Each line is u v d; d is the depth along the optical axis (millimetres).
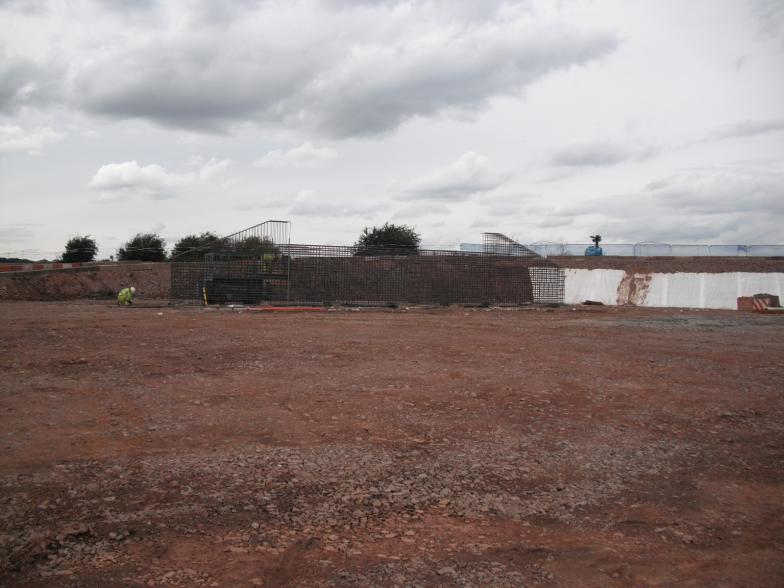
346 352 13734
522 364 12914
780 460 7426
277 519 5398
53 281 34281
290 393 9844
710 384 11414
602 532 5410
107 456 6762
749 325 21766
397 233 50438
